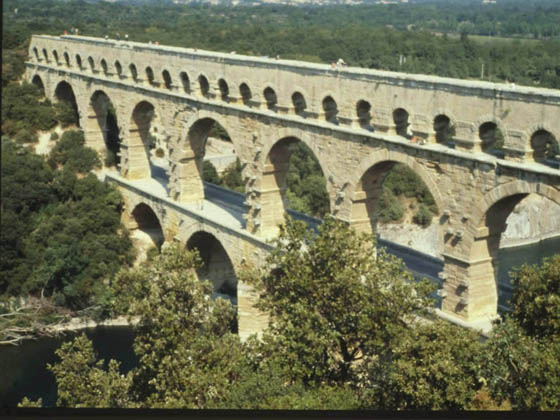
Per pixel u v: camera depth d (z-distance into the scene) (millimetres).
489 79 157750
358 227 77875
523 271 59031
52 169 127062
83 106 129125
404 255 86688
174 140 103000
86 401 60938
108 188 117750
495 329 54031
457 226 67250
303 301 61375
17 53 151250
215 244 105312
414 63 171000
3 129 135250
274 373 57688
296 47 180125
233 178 144250
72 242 108125
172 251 67812
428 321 67500
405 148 70562
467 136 65438
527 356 51594
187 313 65375
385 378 57750
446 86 66312
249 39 184750
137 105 112438
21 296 104312
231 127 91625
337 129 76812
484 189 64375
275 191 88125
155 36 174125
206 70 94875
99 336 101438
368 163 74438
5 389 85438
